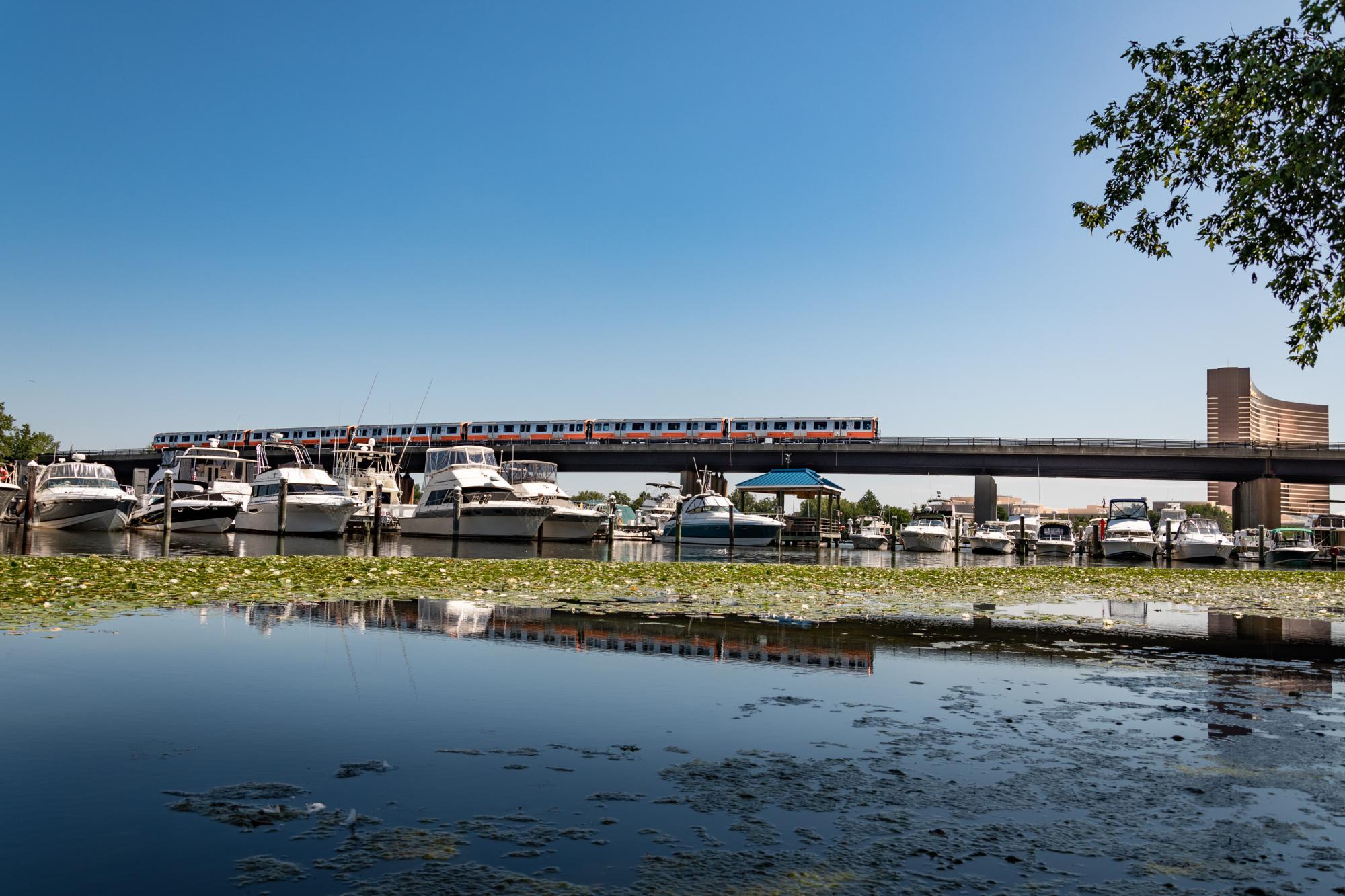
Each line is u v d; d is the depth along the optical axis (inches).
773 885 149.6
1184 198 439.8
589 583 729.6
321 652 368.2
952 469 3331.7
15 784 195.0
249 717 257.8
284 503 1760.6
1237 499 3262.8
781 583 789.9
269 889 144.3
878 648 418.0
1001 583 876.6
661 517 3046.3
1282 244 402.3
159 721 251.9
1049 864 161.5
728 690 310.5
